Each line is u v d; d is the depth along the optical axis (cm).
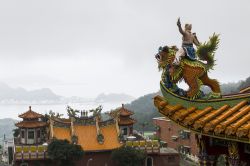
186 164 8725
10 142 10594
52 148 7244
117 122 8431
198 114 1012
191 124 1010
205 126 941
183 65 1142
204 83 1145
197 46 1161
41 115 8512
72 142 7825
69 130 8231
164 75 1185
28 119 8375
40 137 8462
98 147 7919
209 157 1108
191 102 1089
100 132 8138
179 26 1152
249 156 964
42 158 7562
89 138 8075
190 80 1134
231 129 848
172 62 1165
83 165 7800
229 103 998
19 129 8738
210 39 1162
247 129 803
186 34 1155
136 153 7494
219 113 977
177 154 8206
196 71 1132
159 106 1161
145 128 15212
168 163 8144
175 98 1141
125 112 8612
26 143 8294
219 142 1080
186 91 1152
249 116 880
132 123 8619
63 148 7162
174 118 1092
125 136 8544
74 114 8269
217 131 895
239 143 970
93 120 8362
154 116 16538
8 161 9169
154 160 8044
